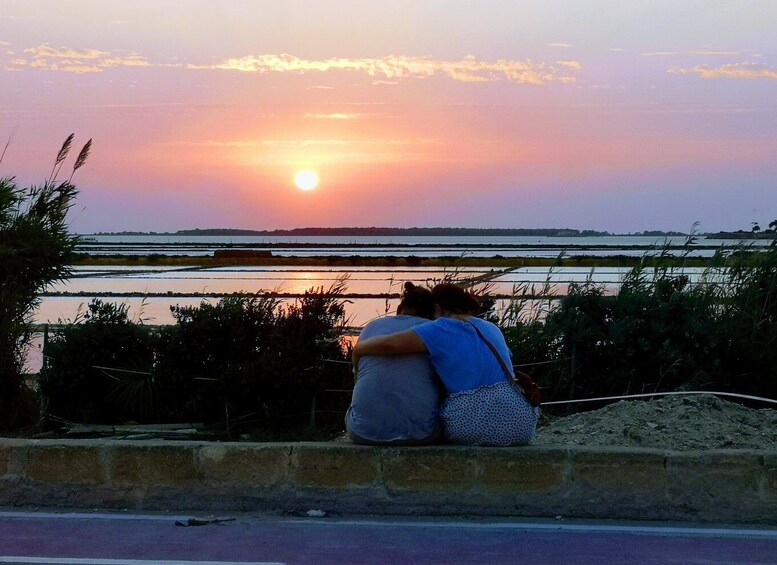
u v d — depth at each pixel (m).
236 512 6.90
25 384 11.57
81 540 6.12
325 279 49.41
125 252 104.19
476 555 5.79
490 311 12.16
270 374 10.91
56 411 11.52
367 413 6.99
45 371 11.51
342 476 6.88
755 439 8.38
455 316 7.38
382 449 6.88
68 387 11.33
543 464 6.76
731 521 6.64
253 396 10.99
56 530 6.37
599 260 71.00
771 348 11.11
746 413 9.30
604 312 11.40
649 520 6.68
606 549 5.93
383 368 7.04
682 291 11.77
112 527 6.46
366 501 6.85
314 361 11.30
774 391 10.98
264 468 6.95
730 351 11.08
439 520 6.67
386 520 6.67
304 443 7.08
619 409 9.38
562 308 11.57
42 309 31.16
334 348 11.55
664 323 11.05
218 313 11.55
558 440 8.45
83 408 11.47
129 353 11.67
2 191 11.41
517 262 70.06
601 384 11.15
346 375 11.48
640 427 8.66
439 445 7.03
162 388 11.36
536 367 11.44
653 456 6.71
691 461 6.69
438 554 5.81
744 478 6.66
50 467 7.05
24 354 11.61
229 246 168.75
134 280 48.75
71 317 27.70
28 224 11.42
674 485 6.69
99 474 7.02
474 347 7.05
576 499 6.74
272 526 6.50
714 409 9.26
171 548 5.94
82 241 11.88
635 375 11.02
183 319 11.71
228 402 11.01
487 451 6.80
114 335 11.61
